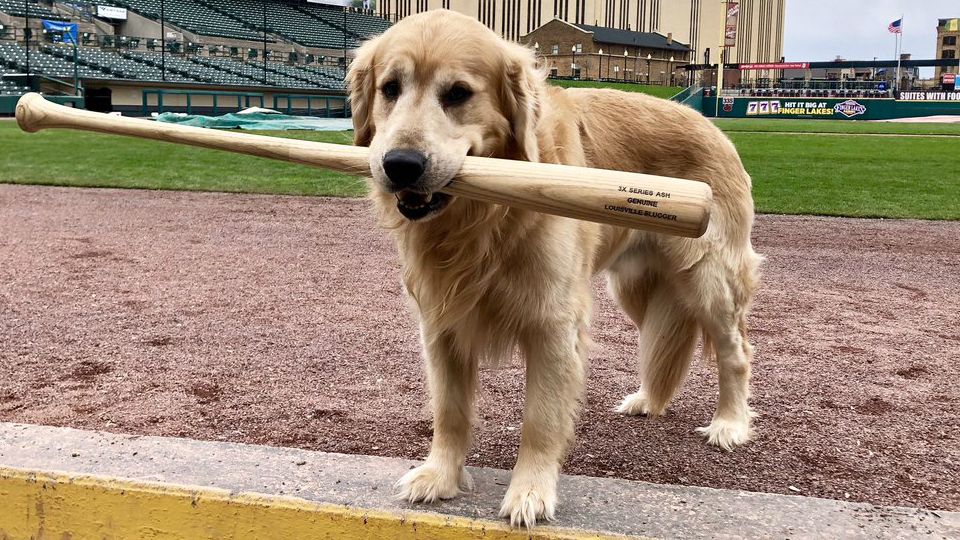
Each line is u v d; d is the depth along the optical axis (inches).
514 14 3784.5
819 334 230.1
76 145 856.9
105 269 301.6
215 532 107.3
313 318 236.4
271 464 121.0
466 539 105.1
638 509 111.0
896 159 861.2
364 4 4042.8
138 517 108.8
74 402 164.2
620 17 4119.1
